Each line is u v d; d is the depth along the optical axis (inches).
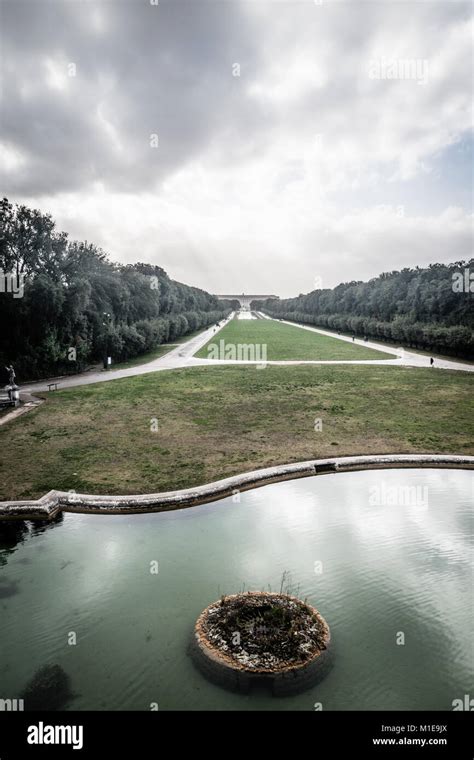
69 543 408.2
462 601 320.8
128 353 1684.3
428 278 2202.3
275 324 4375.0
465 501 496.1
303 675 251.1
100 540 412.5
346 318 2979.8
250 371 1387.8
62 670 258.8
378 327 2405.3
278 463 589.0
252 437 713.0
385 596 325.1
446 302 1987.0
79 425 788.6
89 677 254.1
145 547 398.6
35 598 326.6
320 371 1379.2
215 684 247.8
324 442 684.1
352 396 1019.3
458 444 671.8
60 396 1031.6
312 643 272.2
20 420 824.3
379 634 285.4
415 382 1179.3
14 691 244.4
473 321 1803.6
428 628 292.0
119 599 323.9
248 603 307.0
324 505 483.8
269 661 259.3
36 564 373.7
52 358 1279.5
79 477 545.3
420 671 256.2
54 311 1277.1
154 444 677.9
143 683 247.9
